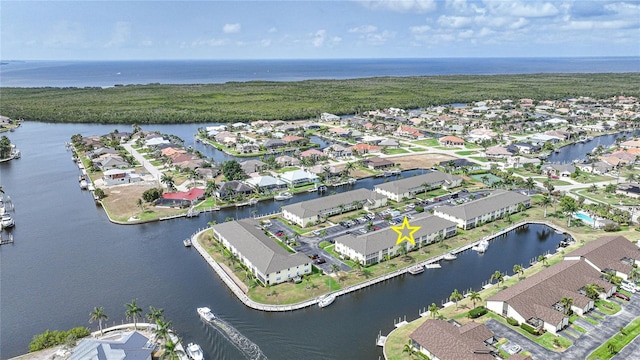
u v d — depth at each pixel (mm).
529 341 89562
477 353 82125
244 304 106375
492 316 98938
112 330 95750
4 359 88500
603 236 141875
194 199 178250
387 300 108875
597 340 89625
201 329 97375
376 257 125250
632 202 173125
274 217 162875
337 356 88812
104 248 139750
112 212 168750
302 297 108188
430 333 87625
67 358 85125
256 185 191750
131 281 118938
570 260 117750
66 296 111875
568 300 98000
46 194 193625
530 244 142125
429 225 140875
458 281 118312
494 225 153875
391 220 155875
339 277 117375
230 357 88500
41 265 128375
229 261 127125
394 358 86312
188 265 127750
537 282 104625
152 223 160375
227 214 168875
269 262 114250
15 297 111562
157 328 93812
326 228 150625
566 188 194250
